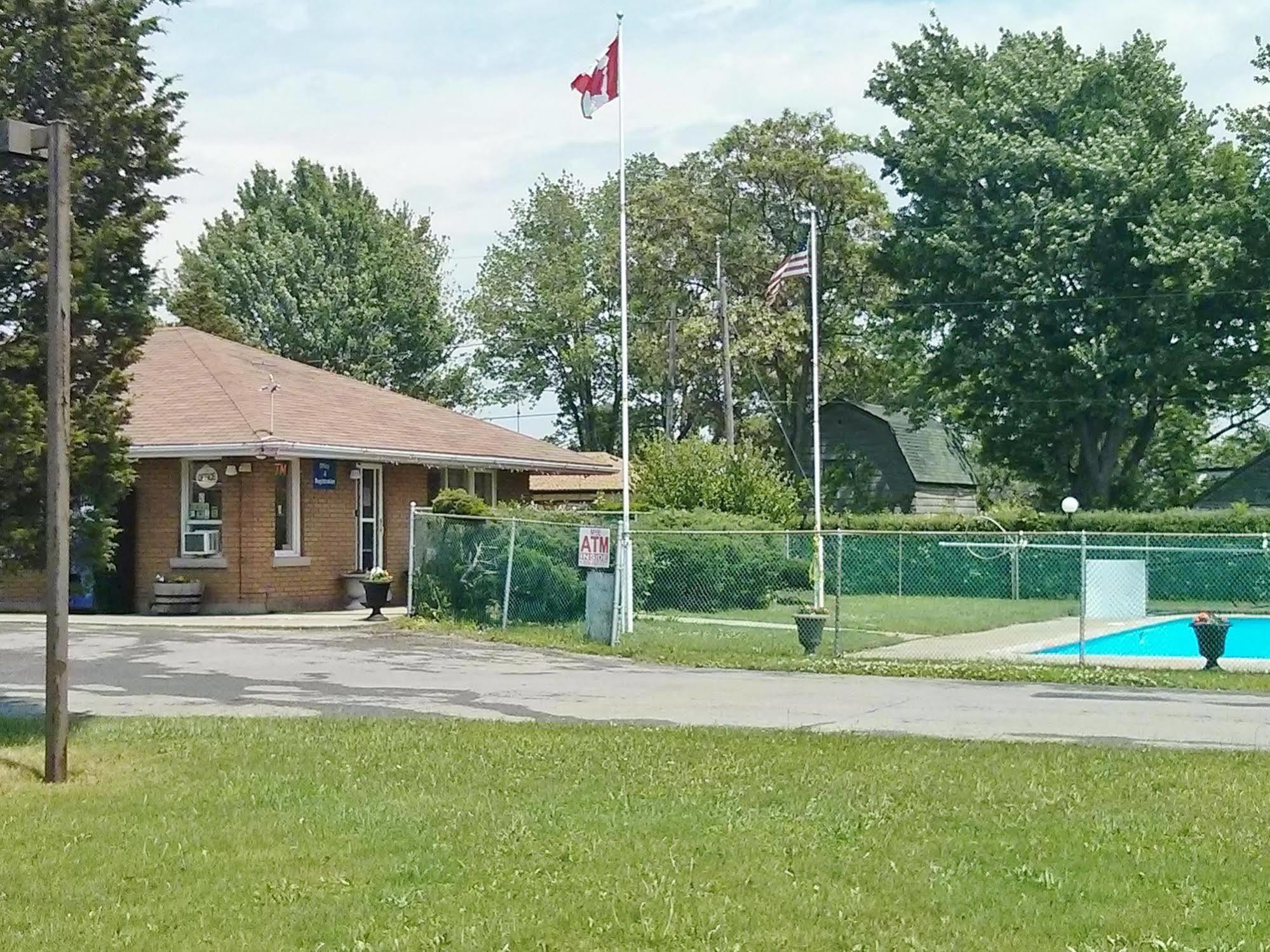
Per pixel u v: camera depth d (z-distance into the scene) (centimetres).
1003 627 2531
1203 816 869
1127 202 3978
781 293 5109
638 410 6153
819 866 734
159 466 2525
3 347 1123
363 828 816
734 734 1198
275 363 3156
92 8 1160
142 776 980
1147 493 5103
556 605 2214
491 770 1011
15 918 634
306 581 2591
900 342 4656
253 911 648
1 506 1141
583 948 596
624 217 2338
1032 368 4166
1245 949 600
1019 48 4450
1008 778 996
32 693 1479
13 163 1120
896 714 1386
